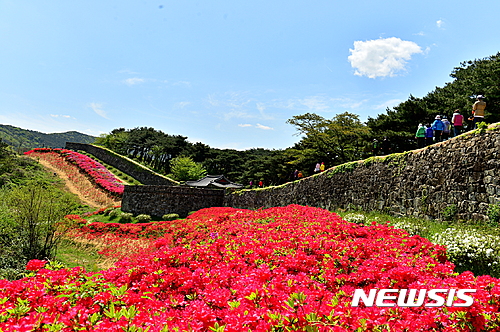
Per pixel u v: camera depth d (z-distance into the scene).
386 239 7.16
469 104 15.66
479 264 5.73
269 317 3.01
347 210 15.55
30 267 4.48
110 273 4.98
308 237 7.11
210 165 60.78
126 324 3.00
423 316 3.15
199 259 5.75
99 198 36.69
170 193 30.27
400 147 21.11
